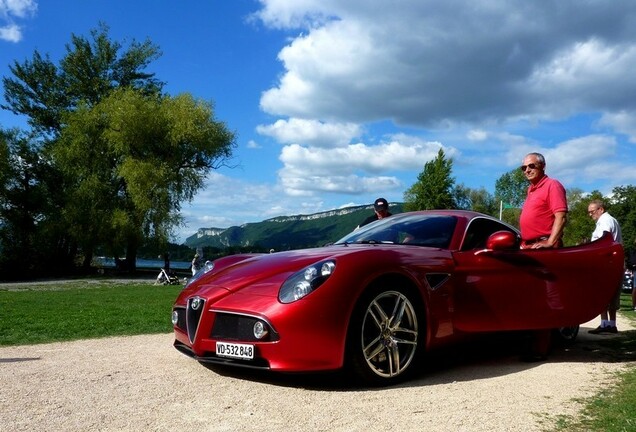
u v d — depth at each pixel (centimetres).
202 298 363
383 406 298
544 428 258
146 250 3869
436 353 380
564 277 432
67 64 4606
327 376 372
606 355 473
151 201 3650
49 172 4081
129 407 293
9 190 3884
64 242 4169
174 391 328
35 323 710
